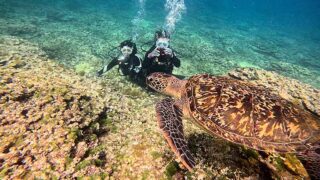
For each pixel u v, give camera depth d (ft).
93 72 9.16
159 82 5.64
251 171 3.92
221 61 13.14
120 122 5.11
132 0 35.32
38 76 5.76
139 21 20.90
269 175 3.90
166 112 4.35
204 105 4.30
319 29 42.47
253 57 15.71
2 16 14.85
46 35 12.62
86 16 19.61
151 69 7.96
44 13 18.21
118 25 17.99
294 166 4.03
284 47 21.58
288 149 3.72
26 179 3.12
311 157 3.68
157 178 3.60
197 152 4.22
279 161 4.11
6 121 4.01
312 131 3.86
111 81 8.42
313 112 6.03
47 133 3.93
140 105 6.46
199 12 36.17
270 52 18.40
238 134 3.89
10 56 7.04
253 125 3.89
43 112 4.39
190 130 4.92
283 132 3.81
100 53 11.39
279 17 55.47
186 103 4.60
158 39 7.83
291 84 7.22
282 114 3.96
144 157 3.98
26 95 4.77
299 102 6.35
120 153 4.05
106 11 23.89
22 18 15.37
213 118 4.10
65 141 3.84
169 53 7.57
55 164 3.44
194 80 4.98
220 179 3.71
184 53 13.23
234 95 4.22
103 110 5.25
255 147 3.78
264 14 56.90
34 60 7.25
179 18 26.89
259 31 28.99
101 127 4.74
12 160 3.34
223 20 32.63
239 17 40.40
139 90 7.92
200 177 3.71
